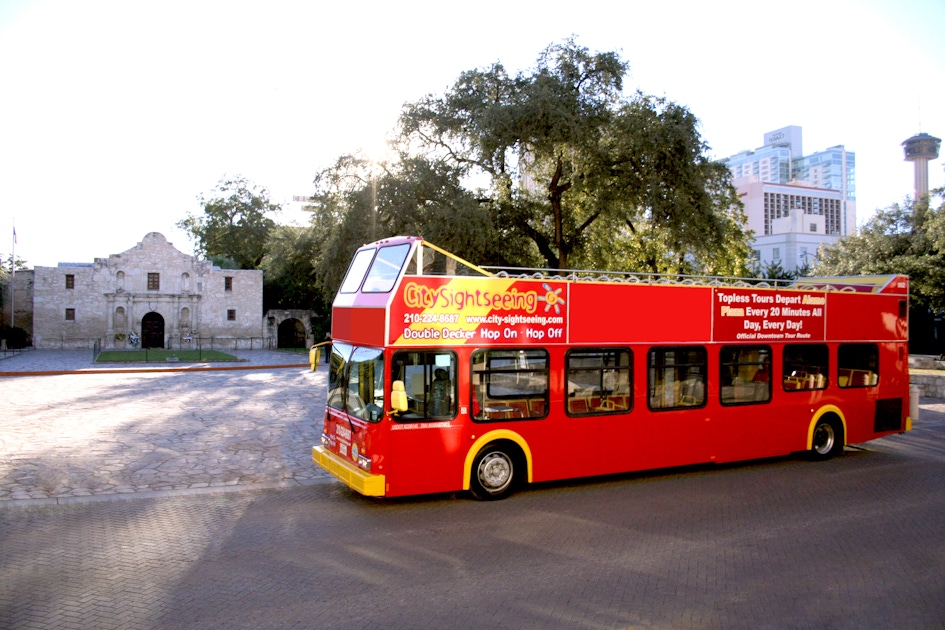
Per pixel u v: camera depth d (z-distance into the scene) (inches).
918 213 1477.6
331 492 403.2
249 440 553.9
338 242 1041.5
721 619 232.8
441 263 380.5
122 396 835.4
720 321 466.6
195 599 243.3
